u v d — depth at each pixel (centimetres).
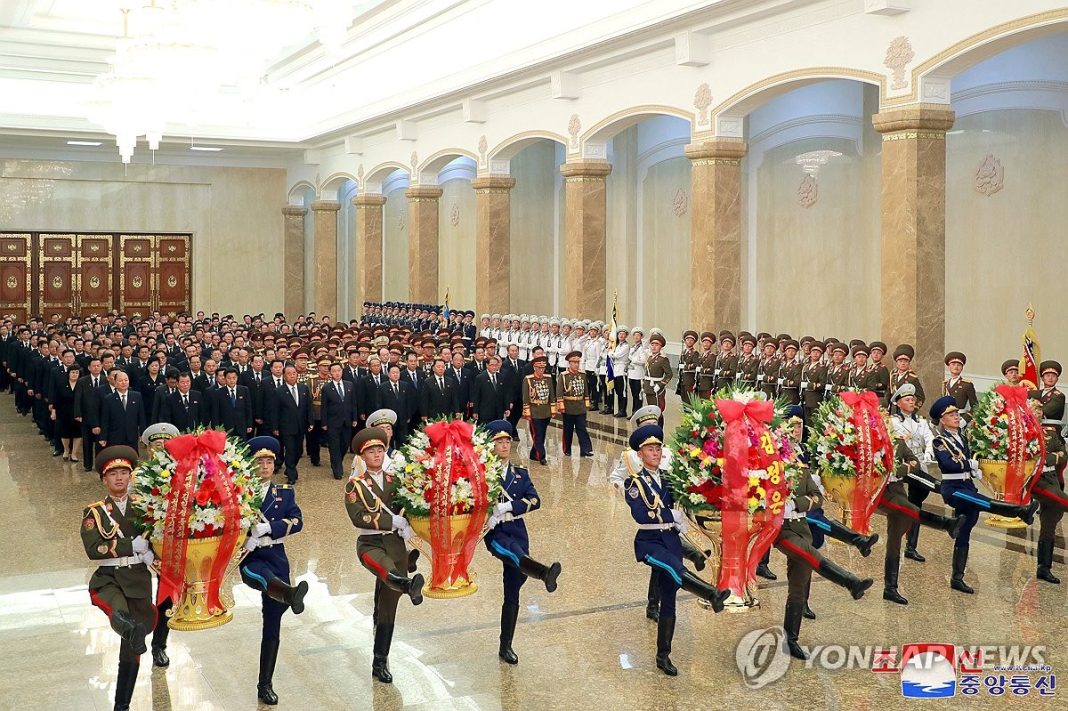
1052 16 1267
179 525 704
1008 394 1008
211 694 761
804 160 2288
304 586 718
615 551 1126
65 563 1108
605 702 738
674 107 1934
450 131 2752
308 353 1995
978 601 945
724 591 740
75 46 2869
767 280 2416
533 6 2116
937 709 720
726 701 738
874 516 1270
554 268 3222
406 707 735
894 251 1523
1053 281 1786
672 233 2686
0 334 2666
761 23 1709
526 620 912
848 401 947
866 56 1536
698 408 811
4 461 1706
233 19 1362
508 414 1773
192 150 3666
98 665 822
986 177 1894
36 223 3572
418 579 726
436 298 2991
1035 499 1002
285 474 1573
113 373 1519
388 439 812
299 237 3897
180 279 3816
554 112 2298
